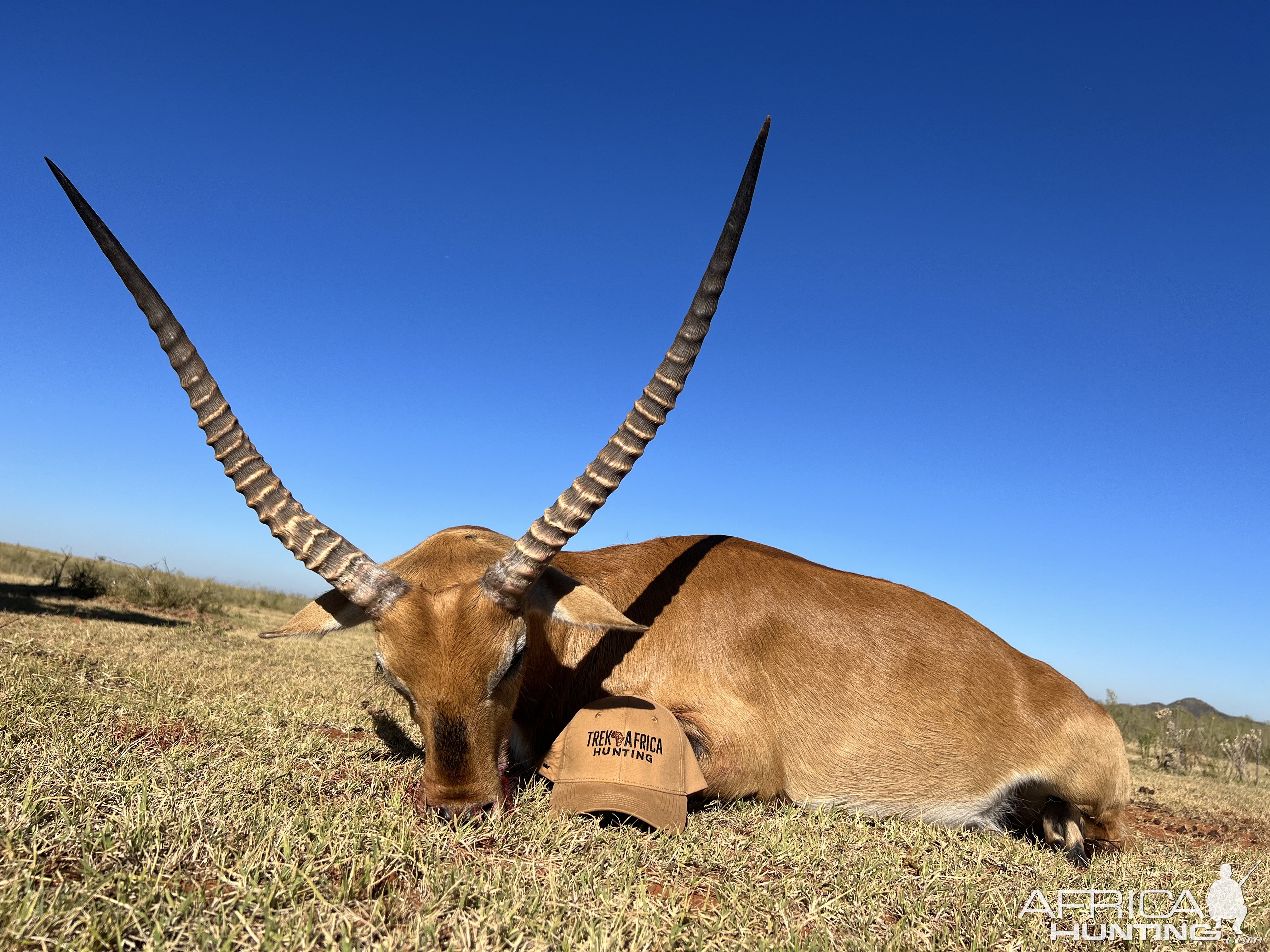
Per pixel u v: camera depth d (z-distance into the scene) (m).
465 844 0.95
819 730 1.40
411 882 0.84
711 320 1.11
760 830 1.16
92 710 1.40
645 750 1.17
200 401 1.10
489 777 1.06
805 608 1.46
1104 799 1.43
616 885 0.90
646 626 1.36
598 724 1.19
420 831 0.96
